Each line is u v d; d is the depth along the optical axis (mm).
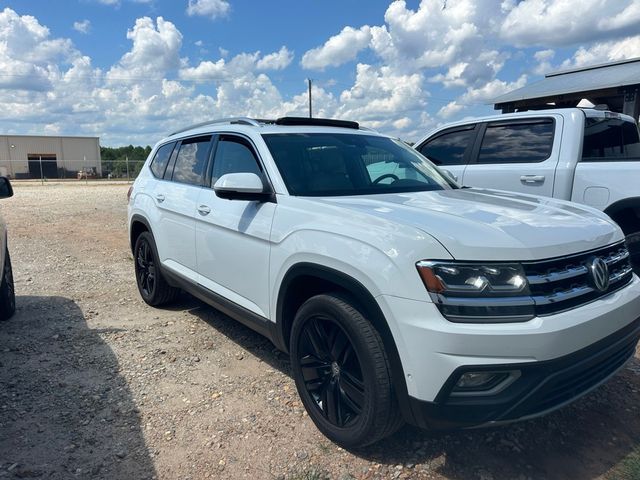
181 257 4578
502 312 2311
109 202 17984
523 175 5578
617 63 9516
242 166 3889
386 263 2490
